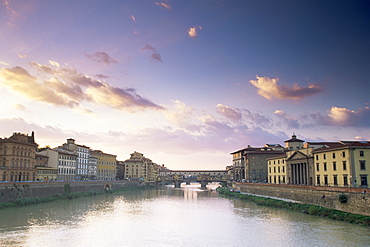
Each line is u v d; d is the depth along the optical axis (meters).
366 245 48.94
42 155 145.50
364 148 87.06
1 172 105.81
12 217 71.56
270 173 150.00
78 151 175.00
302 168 119.88
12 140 111.19
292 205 88.81
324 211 75.38
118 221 71.38
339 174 91.69
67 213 80.44
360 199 66.94
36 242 51.06
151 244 52.06
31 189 100.94
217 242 53.34
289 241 52.72
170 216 79.56
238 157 199.12
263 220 72.19
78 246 49.84
